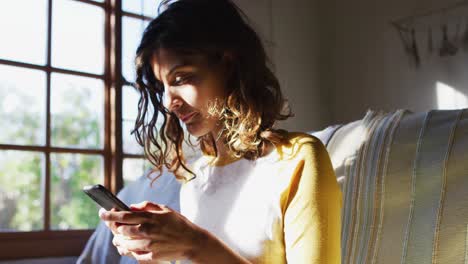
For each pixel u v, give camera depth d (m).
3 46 1.99
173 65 0.98
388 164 1.39
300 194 0.92
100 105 2.24
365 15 2.97
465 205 1.19
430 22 2.69
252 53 1.04
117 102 2.25
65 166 2.12
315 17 3.14
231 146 1.04
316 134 1.73
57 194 2.10
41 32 2.10
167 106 1.02
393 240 1.28
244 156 1.05
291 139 1.01
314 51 3.09
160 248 0.82
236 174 1.05
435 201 1.25
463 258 1.14
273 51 2.82
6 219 1.97
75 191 2.14
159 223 0.81
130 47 2.32
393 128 1.46
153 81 1.18
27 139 2.03
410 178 1.32
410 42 2.76
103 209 0.86
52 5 2.13
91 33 2.24
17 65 2.02
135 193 1.88
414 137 1.38
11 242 1.91
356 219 1.40
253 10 2.76
